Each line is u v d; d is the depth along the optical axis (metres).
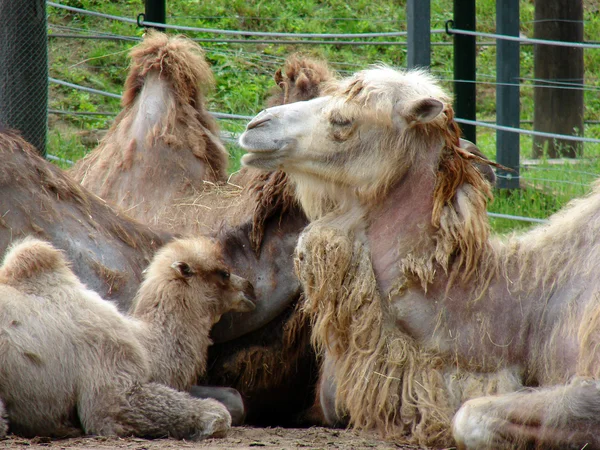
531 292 10.77
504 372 10.57
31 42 17.53
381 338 10.77
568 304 10.42
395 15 38.66
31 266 10.77
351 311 10.86
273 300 13.23
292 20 37.03
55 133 28.39
